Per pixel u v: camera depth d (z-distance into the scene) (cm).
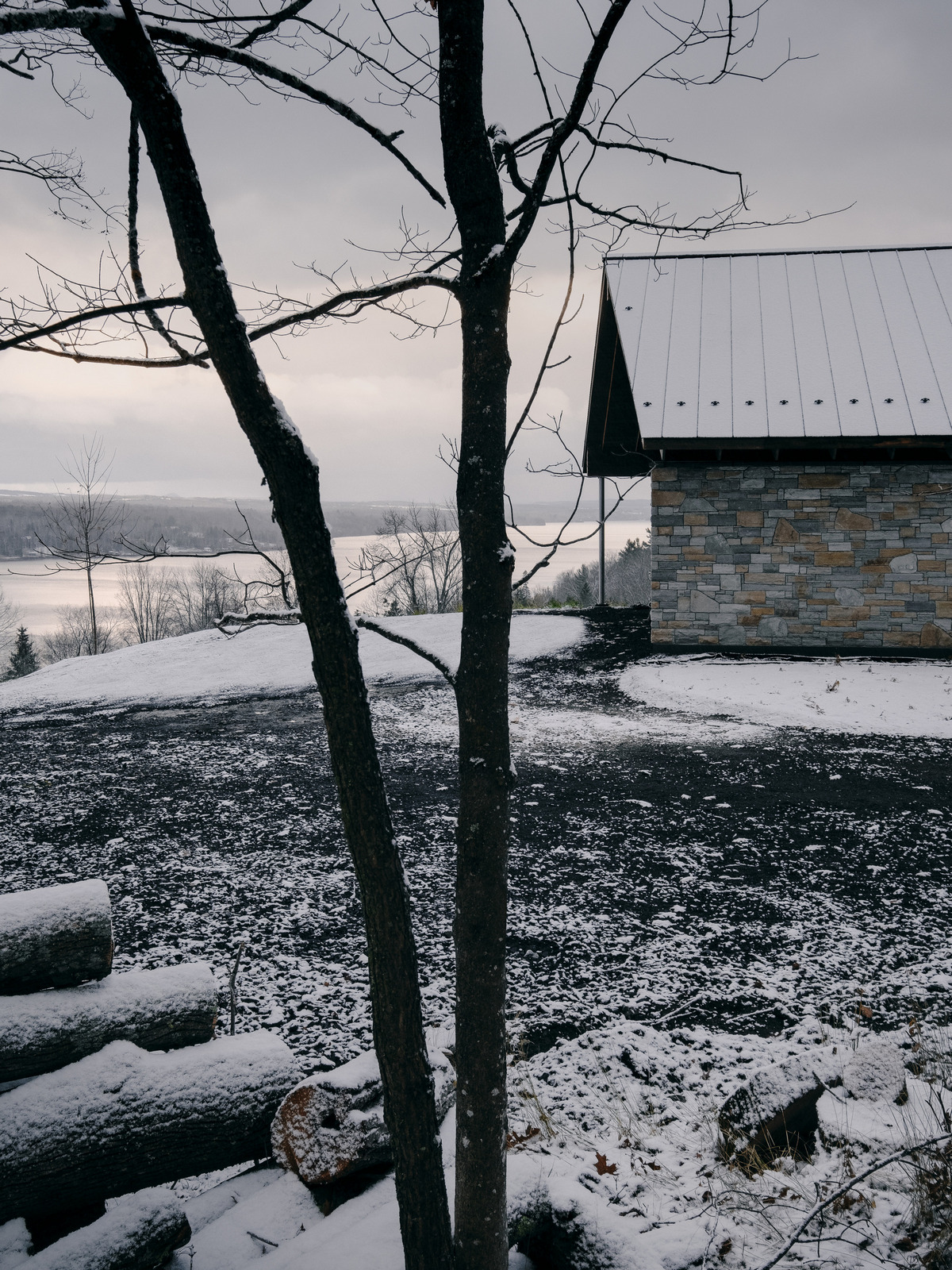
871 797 841
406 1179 217
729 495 1436
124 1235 263
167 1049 318
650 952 551
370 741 206
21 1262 261
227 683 1538
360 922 605
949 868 671
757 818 796
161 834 794
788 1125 334
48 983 304
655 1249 265
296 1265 254
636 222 266
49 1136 272
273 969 543
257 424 189
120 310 191
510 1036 452
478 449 208
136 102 176
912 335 1484
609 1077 408
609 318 1636
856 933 567
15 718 1378
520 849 734
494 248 207
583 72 195
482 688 210
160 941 583
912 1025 439
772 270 1661
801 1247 272
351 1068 311
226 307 185
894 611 1403
